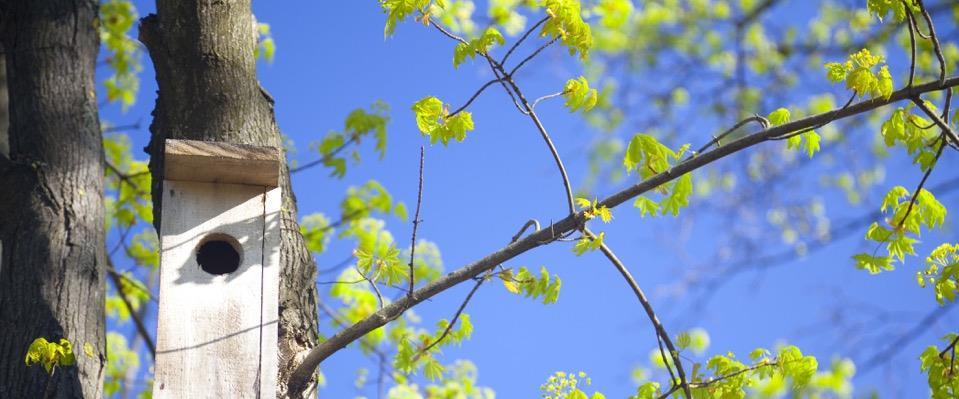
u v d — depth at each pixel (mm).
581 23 4043
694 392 4258
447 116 4023
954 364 4410
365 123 7062
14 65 5016
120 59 7875
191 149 4039
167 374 3844
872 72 4113
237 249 4102
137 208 7453
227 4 4516
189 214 4113
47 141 4734
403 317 6941
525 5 6934
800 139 4480
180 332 3914
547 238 4078
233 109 4367
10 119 4910
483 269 4059
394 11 4023
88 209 4605
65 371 4074
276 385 3910
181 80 4367
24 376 4023
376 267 4219
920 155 4469
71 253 4422
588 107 4188
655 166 4359
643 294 4285
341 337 3959
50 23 5129
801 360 4285
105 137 8055
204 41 4398
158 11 4477
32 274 4328
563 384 4504
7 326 4184
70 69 5031
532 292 4355
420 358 5168
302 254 4277
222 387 3852
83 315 4285
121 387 7461
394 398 6586
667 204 4398
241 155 4066
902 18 4180
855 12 7902
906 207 4559
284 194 4398
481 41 4012
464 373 6824
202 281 4016
